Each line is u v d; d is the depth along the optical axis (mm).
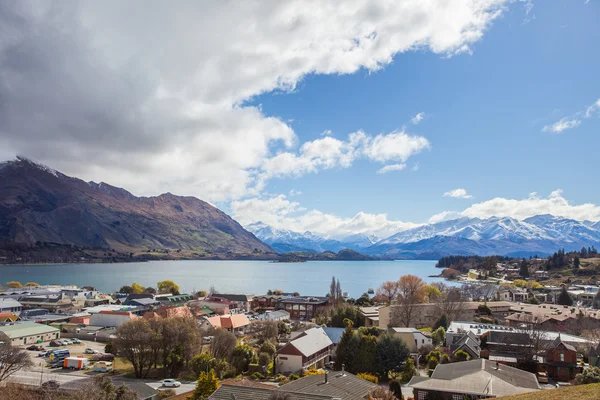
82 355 117188
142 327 98812
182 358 97438
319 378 60531
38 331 138375
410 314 151375
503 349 97938
